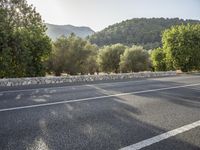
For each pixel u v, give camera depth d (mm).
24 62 24297
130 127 6250
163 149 4688
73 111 8148
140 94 12688
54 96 11633
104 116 7457
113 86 16812
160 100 10766
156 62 65500
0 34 22188
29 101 10086
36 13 32188
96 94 12492
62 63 49156
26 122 6625
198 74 35000
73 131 5848
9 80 17094
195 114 7969
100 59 69938
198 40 42719
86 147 4770
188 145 4938
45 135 5520
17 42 23469
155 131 5914
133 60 65000
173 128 6211
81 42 51469
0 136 5422
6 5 30234
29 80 18562
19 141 5094
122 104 9625
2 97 11156
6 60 22703
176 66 43812
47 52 26578
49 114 7641
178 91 14164
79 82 20156
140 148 4734
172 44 43344
